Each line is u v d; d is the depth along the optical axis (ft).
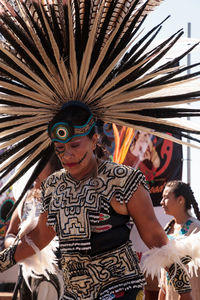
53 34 6.98
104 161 7.03
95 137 7.13
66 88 7.04
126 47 6.84
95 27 6.71
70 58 6.84
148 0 7.04
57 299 9.45
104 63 7.04
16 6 7.21
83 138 6.86
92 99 7.09
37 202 9.04
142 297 6.74
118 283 6.59
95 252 6.64
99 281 6.62
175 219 12.53
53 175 7.31
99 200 6.66
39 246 7.80
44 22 6.96
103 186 6.72
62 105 7.16
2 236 18.52
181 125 7.21
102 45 7.04
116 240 6.68
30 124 7.29
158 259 6.75
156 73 6.89
